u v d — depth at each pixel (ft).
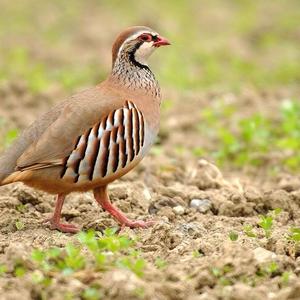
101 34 113.09
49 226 39.50
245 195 44.57
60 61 97.66
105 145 37.96
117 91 39.88
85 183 38.19
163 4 138.72
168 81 86.38
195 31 119.14
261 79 89.45
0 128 59.26
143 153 40.01
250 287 30.99
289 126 60.03
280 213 42.32
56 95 75.36
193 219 41.65
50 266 31.68
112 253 33.09
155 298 29.55
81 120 37.50
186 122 67.31
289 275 32.14
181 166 54.44
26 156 36.88
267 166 56.18
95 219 40.19
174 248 35.88
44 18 125.08
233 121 66.74
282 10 132.98
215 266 32.27
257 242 35.94
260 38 114.93
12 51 97.45
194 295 30.66
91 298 29.12
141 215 42.16
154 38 41.39
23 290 29.78
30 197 42.73
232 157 58.49
